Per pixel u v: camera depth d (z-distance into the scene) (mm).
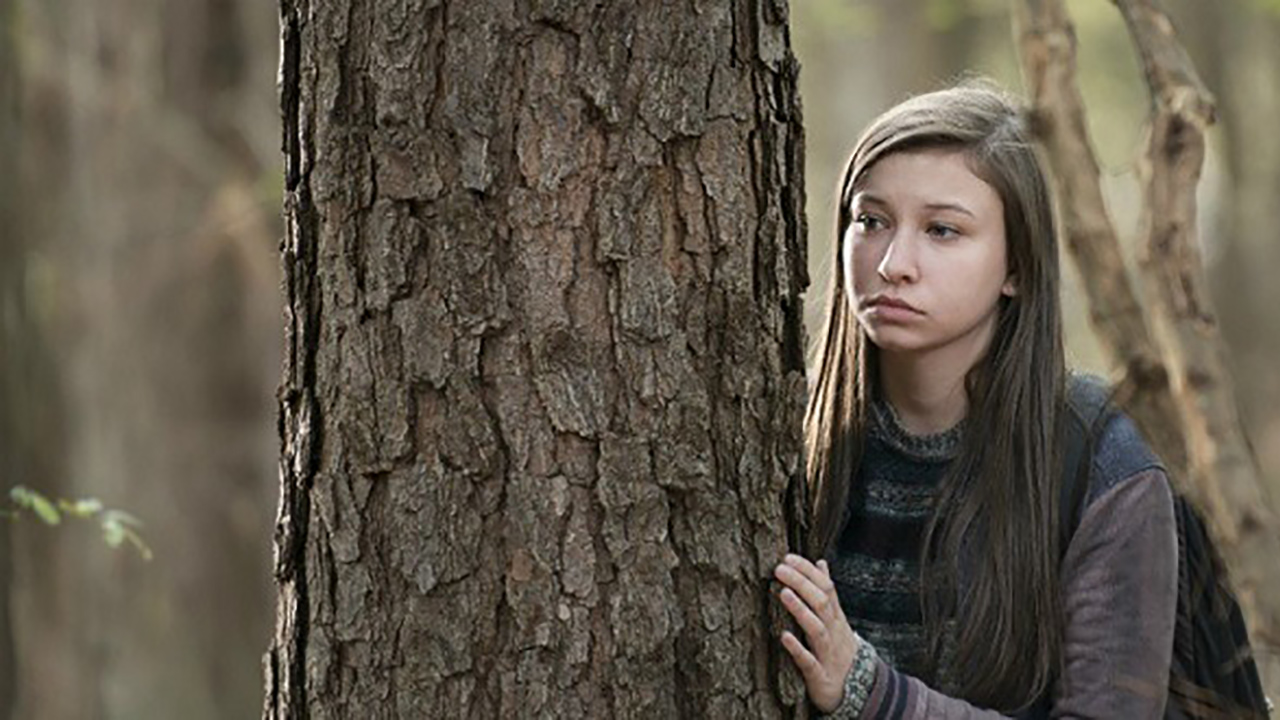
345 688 4609
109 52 18750
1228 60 28172
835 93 29969
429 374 4508
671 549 4562
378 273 4535
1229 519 6375
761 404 4656
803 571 4691
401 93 4508
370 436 4551
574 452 4508
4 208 11992
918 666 5344
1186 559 5453
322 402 4629
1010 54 29219
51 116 18484
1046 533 5203
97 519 7707
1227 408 6477
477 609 4512
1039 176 5242
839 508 5434
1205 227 28281
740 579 4625
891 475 5434
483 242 4496
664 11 4539
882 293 5188
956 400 5375
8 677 10477
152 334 18859
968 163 5148
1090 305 6824
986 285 5203
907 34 25844
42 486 15484
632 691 4523
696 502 4578
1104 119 34156
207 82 18844
